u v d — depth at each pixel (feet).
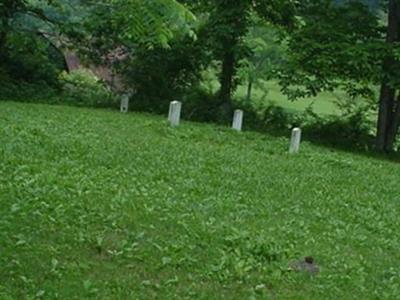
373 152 71.77
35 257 22.94
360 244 30.17
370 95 78.89
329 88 75.10
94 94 80.94
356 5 75.97
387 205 39.81
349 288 24.17
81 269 22.43
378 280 25.64
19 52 81.46
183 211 31.24
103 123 58.54
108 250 24.54
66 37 83.46
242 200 35.68
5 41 79.30
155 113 76.33
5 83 78.23
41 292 20.15
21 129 47.50
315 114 80.02
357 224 34.14
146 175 38.27
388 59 72.02
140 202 31.55
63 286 20.88
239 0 76.43
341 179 46.57
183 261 24.21
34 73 82.64
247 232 28.68
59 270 22.08
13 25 78.69
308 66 74.13
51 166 36.60
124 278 22.26
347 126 76.95
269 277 23.95
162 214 30.01
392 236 32.65
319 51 73.05
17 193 29.89
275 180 42.34
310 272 25.14
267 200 36.52
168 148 48.75
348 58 71.15
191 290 22.04
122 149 45.24
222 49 77.77
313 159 53.62
